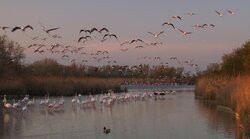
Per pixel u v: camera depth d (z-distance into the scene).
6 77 103.19
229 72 96.56
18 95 101.25
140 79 148.88
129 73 143.12
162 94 107.75
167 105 77.75
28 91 103.69
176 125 49.81
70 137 42.56
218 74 101.44
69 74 132.12
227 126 48.34
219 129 46.44
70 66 134.12
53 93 107.00
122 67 78.81
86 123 51.84
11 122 53.44
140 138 41.72
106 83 125.69
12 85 100.88
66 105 78.38
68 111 67.19
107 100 80.81
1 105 77.31
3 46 106.62
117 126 49.16
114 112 65.12
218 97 72.00
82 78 123.31
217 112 63.00
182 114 61.06
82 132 45.19
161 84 156.62
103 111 66.94
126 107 74.31
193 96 108.44
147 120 54.44
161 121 53.41
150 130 46.22
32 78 108.94
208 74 108.12
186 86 197.00
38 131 46.16
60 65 132.25
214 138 41.47
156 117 57.66
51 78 112.88
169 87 183.25
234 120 53.28
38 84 105.94
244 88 55.03
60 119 56.19
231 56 101.31
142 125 49.88
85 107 74.44
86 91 116.00
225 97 67.75
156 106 75.88
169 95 114.19
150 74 155.50
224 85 75.44
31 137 42.84
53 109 69.25
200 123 51.16
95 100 84.56
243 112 45.34
